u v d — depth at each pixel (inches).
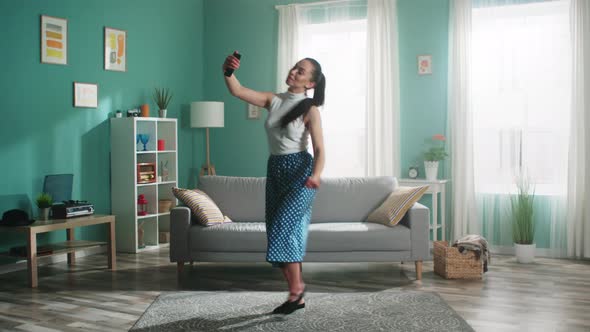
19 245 185.5
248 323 121.5
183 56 262.5
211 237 165.6
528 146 207.9
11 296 148.1
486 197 214.7
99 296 147.4
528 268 183.0
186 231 168.1
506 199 211.2
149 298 145.3
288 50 252.2
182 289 154.4
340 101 243.6
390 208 167.0
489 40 212.7
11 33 181.3
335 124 244.2
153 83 243.0
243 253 165.6
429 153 217.8
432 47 225.8
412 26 229.1
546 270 179.6
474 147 216.1
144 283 162.2
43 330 119.0
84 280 166.6
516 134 209.2
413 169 225.0
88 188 209.8
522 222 194.5
